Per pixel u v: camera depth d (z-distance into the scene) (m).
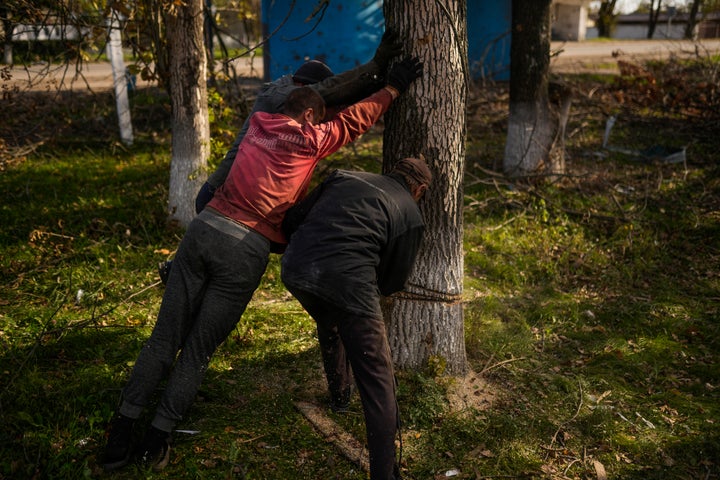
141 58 6.12
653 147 9.69
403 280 3.11
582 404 3.80
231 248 2.92
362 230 2.83
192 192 5.96
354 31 13.06
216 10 7.56
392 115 3.54
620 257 6.09
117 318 4.34
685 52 12.21
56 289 4.67
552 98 7.97
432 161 3.51
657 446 3.47
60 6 5.51
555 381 4.00
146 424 3.25
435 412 3.51
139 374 2.92
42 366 3.71
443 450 3.28
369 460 2.84
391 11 3.42
